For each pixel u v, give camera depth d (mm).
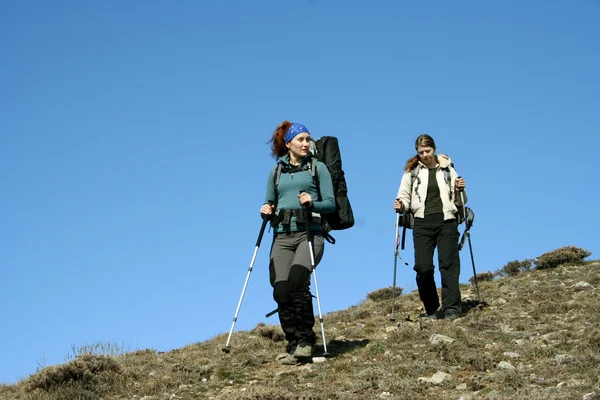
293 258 9320
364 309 13602
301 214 9125
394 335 10180
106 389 9117
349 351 9812
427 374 8383
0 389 9828
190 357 10547
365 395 7781
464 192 11531
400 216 11961
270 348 10609
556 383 7574
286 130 9664
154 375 9586
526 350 8883
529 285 13422
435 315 11836
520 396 7020
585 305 11055
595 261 15562
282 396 7645
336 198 9688
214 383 9000
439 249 11398
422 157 11562
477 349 9164
